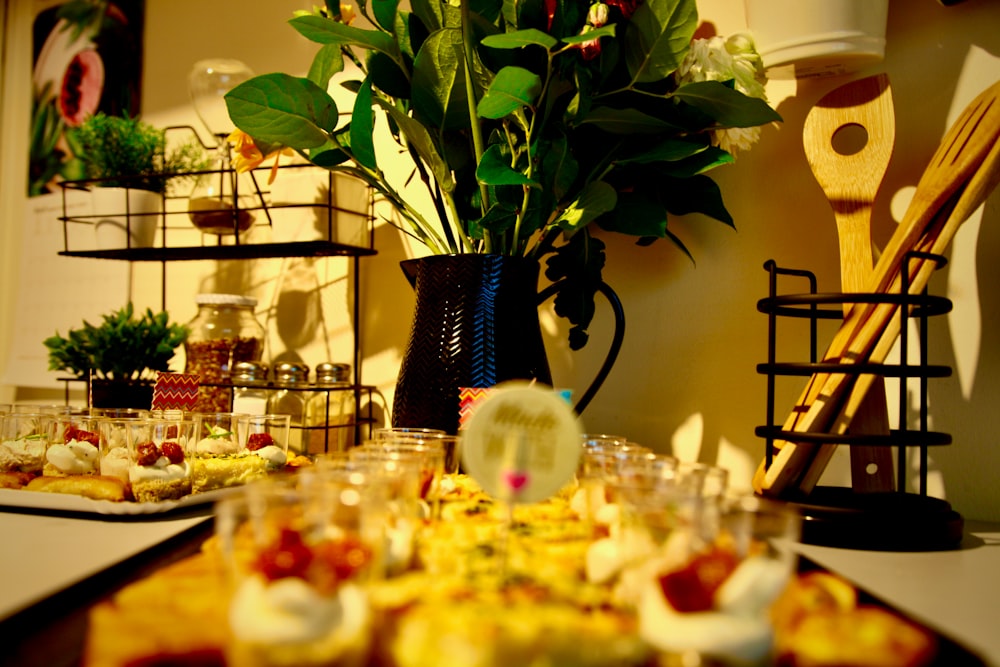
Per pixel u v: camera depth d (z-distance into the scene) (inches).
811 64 42.8
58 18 80.0
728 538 20.9
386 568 24.2
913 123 43.4
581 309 45.8
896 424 42.8
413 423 41.8
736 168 48.4
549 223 43.6
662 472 28.4
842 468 44.1
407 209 45.6
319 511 21.1
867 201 39.4
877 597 23.9
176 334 61.3
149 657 18.0
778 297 36.1
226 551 20.7
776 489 35.6
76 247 74.3
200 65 57.8
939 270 42.3
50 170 78.3
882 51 41.5
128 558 27.8
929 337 42.5
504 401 28.8
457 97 42.0
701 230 49.3
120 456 41.2
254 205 61.6
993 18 41.7
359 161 43.8
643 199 43.4
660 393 49.8
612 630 18.7
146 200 61.7
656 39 39.7
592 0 40.7
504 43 36.0
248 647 17.8
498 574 23.6
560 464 28.3
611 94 42.6
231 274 66.5
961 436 41.4
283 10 66.2
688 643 18.2
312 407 55.1
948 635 20.4
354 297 60.6
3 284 81.5
